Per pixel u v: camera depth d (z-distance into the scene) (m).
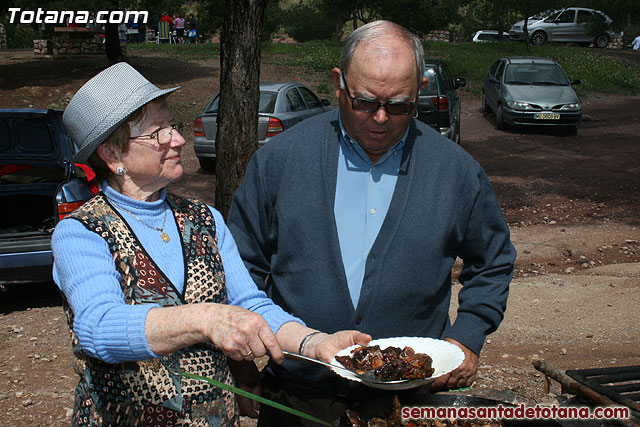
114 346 1.57
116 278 1.72
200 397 1.82
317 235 2.32
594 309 5.77
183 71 23.22
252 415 2.53
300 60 26.16
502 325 5.46
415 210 2.28
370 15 31.17
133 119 1.78
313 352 2.03
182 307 1.58
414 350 2.06
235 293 2.05
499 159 13.16
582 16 34.97
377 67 2.10
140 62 24.69
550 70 17.11
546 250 7.66
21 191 6.55
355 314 2.31
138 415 1.76
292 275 2.37
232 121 5.92
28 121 6.47
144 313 1.58
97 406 1.78
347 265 2.32
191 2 46.25
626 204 9.52
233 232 2.51
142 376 1.75
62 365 4.86
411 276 2.28
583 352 4.89
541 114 15.67
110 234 1.75
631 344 5.03
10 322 5.82
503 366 4.64
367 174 2.32
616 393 2.26
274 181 2.39
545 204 9.70
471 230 2.41
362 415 2.24
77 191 5.57
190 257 1.87
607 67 27.39
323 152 2.36
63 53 25.66
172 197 1.98
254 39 5.82
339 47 30.97
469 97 22.30
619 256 7.44
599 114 19.75
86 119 1.76
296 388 2.42
